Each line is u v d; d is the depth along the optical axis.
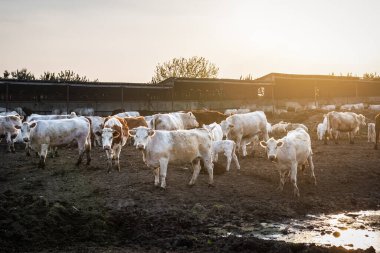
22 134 14.66
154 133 11.94
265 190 12.82
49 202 10.45
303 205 11.59
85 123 15.70
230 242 8.28
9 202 10.42
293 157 12.35
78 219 9.58
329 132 26.30
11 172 14.70
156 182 12.43
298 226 9.82
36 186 12.62
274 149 12.25
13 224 8.67
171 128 18.80
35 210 9.70
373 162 17.38
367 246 8.30
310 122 36.62
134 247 8.20
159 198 11.41
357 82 57.31
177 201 11.27
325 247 7.87
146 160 12.16
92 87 40.97
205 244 8.34
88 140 15.88
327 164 16.88
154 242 8.49
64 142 15.45
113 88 43.19
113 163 16.14
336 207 11.66
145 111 41.84
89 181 13.12
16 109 36.66
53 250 7.93
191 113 21.06
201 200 11.50
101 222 9.29
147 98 46.75
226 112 43.88
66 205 10.36
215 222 9.92
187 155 12.31
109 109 43.75
